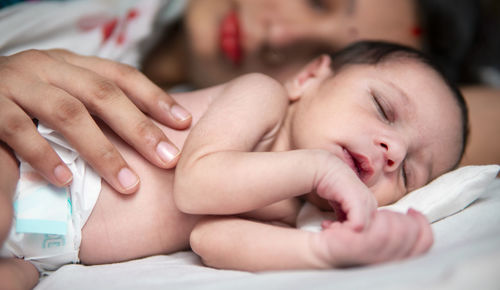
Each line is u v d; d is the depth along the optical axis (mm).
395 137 814
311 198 828
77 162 744
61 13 1254
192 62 1695
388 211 626
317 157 672
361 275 475
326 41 1550
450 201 767
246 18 1554
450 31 1695
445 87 927
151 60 1731
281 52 1568
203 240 693
